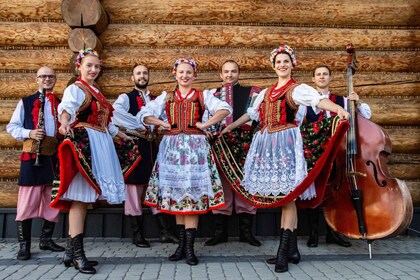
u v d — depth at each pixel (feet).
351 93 11.68
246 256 11.30
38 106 11.85
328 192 11.83
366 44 15.35
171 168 10.50
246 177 10.53
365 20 15.48
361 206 10.93
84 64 10.14
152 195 10.91
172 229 13.67
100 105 10.17
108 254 11.62
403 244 13.01
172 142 10.67
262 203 10.04
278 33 15.15
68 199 9.61
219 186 10.82
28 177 11.44
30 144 11.64
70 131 9.45
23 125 11.84
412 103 15.12
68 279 9.05
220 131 12.40
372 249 12.27
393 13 15.42
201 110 10.90
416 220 14.56
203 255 11.44
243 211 12.90
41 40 14.76
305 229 14.37
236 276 9.27
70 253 10.10
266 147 10.12
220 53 14.98
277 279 9.05
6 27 14.66
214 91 13.28
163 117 12.51
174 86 14.76
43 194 12.03
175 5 15.03
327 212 11.93
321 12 15.31
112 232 14.16
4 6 14.69
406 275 9.34
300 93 9.79
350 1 15.43
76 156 9.32
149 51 14.97
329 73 13.01
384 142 11.14
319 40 15.23
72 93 9.64
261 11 15.15
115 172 10.22
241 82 14.90
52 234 13.10
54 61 14.69
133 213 12.74
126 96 12.94
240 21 15.26
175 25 15.14
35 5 14.76
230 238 13.99
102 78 14.75
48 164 11.79
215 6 15.07
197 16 15.12
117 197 10.07
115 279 9.05
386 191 10.76
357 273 9.52
